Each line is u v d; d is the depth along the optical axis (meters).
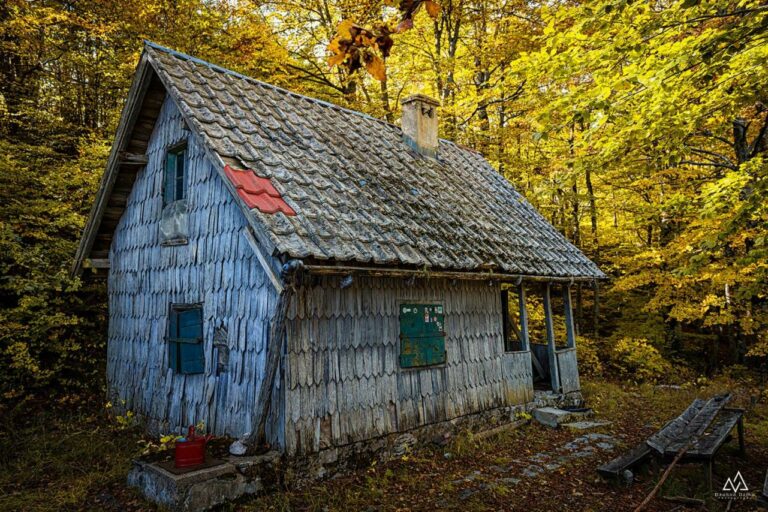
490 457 6.89
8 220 9.39
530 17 14.80
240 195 5.47
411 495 5.46
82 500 5.17
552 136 15.31
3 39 12.84
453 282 8.01
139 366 7.98
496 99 15.62
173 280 7.43
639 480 5.99
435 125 10.95
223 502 4.79
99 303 10.48
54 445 6.69
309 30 15.62
